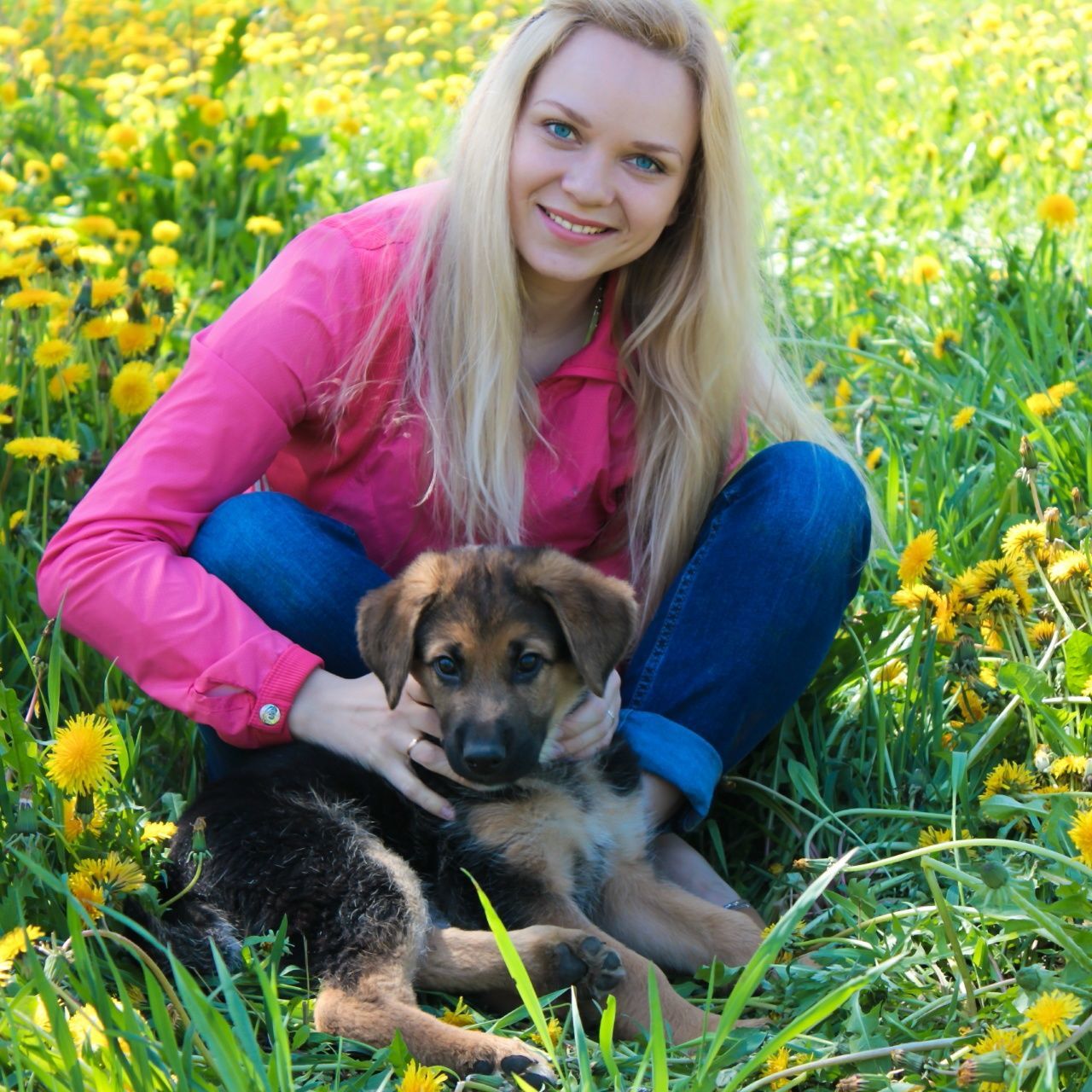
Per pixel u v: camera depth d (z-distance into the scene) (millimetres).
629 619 2125
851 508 2199
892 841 2158
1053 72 3840
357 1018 1945
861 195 3521
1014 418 2578
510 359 2211
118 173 3287
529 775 2115
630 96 2150
